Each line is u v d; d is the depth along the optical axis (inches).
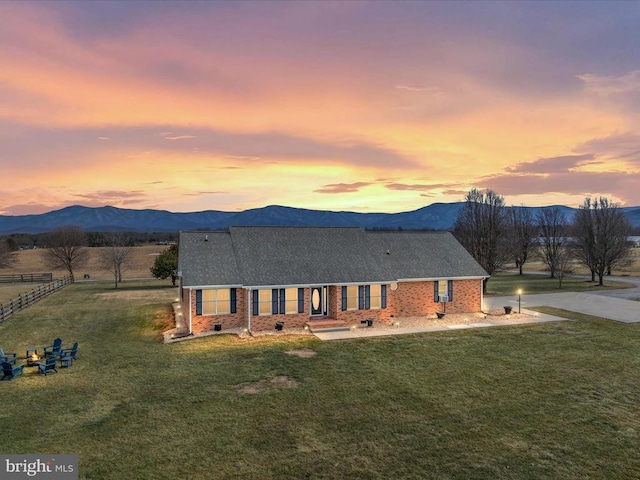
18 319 1067.3
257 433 457.4
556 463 402.6
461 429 470.0
